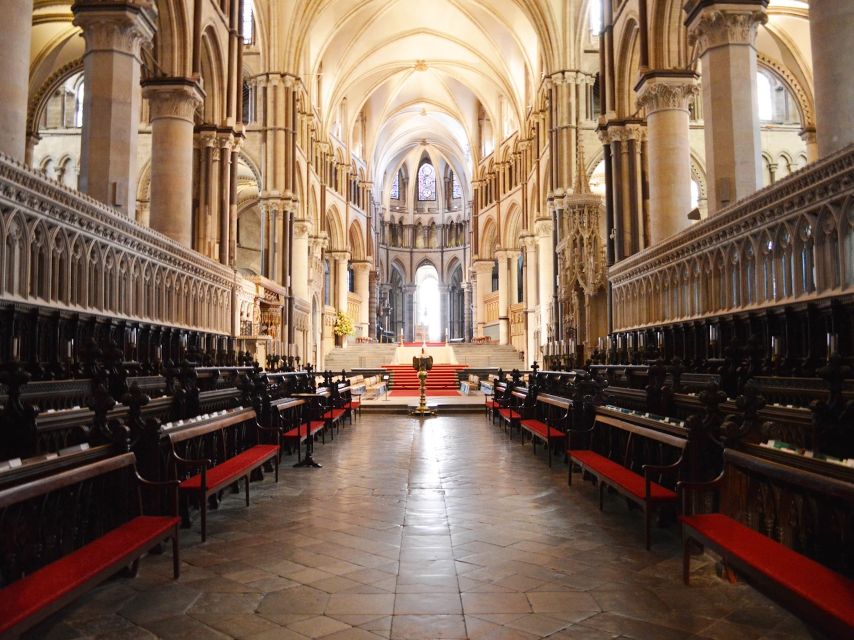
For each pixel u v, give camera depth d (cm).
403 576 464
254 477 851
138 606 407
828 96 817
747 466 421
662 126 1530
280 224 2788
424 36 3888
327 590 436
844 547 346
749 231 978
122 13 1134
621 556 511
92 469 410
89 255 1021
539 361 3256
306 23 2902
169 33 1509
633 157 1895
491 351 3928
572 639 358
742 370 770
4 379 516
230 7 1952
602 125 1931
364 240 4862
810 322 798
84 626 376
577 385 888
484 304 4794
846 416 485
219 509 683
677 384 821
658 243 1384
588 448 837
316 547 539
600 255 2073
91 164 1127
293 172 2850
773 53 2483
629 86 1898
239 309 1923
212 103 1906
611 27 1930
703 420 517
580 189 2295
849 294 726
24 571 381
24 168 802
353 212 4662
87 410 604
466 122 4784
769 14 2284
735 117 1134
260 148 2811
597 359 1672
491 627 374
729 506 477
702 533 417
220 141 1906
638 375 1241
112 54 1141
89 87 1137
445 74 4478
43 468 385
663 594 427
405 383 3191
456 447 1195
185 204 1520
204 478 559
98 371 593
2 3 824
